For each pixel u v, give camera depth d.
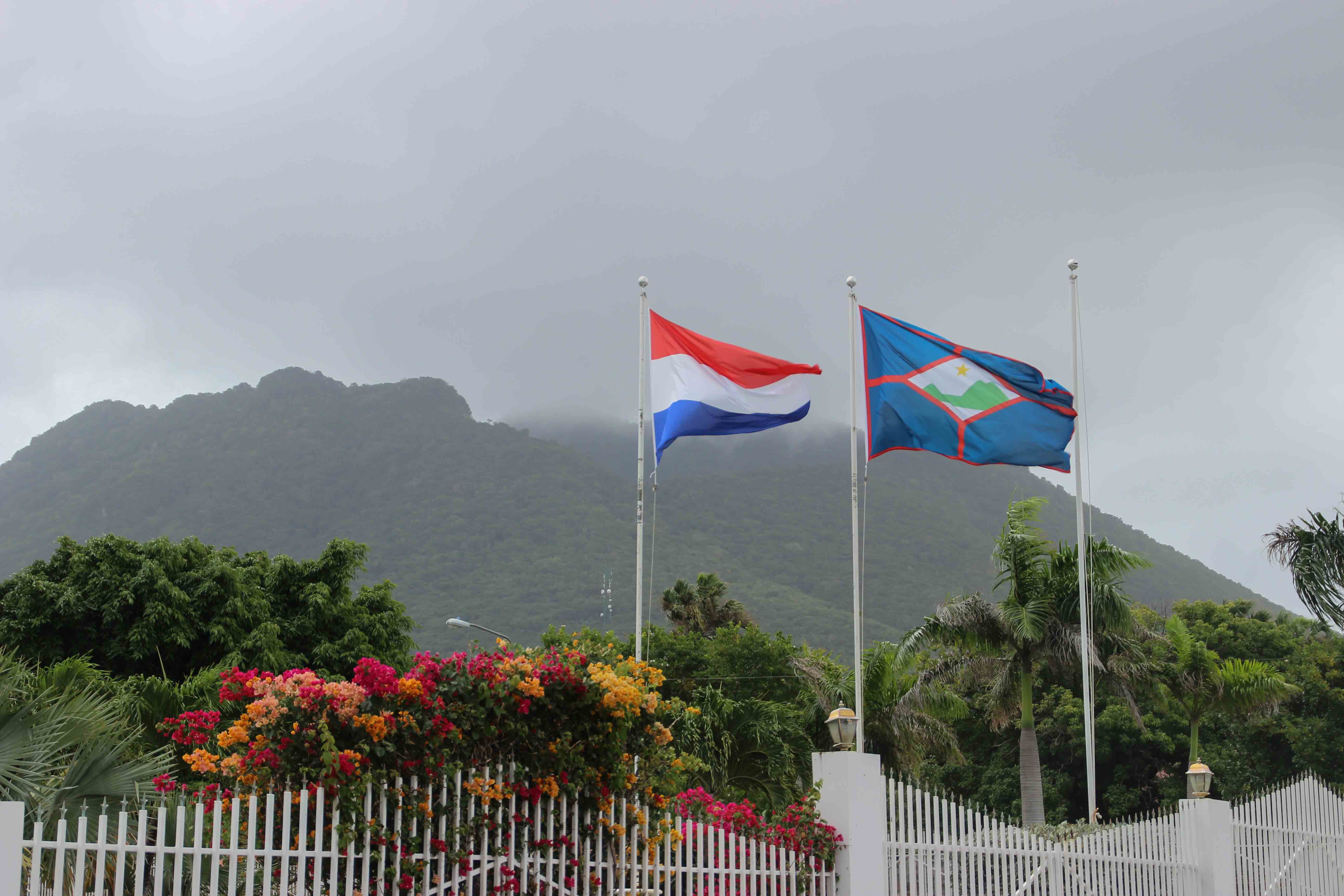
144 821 8.05
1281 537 21.72
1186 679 35.56
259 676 9.56
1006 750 49.22
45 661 33.44
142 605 34.50
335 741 9.13
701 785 23.72
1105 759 48.00
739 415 16.62
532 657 10.43
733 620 54.12
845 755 11.96
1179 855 14.40
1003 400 16.83
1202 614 52.56
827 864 11.72
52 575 34.88
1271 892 15.16
